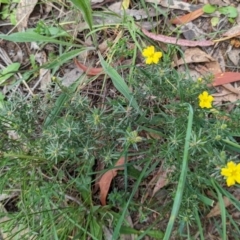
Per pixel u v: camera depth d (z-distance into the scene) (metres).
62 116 0.33
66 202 0.33
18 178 0.30
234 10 0.37
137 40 0.37
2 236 0.34
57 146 0.28
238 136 0.32
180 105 0.28
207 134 0.29
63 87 0.30
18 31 0.39
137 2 0.38
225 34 0.37
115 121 0.30
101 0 0.38
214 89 0.35
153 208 0.33
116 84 0.32
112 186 0.33
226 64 0.36
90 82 0.36
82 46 0.37
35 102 0.31
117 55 0.36
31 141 0.30
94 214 0.32
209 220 0.32
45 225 0.30
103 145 0.30
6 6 0.39
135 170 0.33
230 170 0.25
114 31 0.37
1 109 0.32
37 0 0.39
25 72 0.37
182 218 0.29
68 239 0.32
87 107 0.30
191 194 0.28
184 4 0.38
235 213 0.32
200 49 0.37
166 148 0.29
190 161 0.29
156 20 0.38
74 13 0.38
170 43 0.36
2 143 0.29
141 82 0.31
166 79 0.29
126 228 0.32
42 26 0.37
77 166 0.33
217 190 0.28
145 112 0.30
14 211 0.34
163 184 0.32
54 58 0.37
